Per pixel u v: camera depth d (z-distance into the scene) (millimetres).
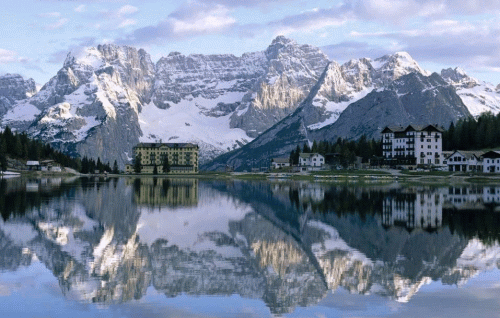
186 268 64812
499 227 94438
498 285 57000
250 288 56719
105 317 47781
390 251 74312
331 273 62656
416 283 58094
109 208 126562
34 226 93938
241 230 93375
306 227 96250
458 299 52375
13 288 55312
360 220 104875
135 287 56531
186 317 48000
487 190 186750
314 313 49156
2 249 73188
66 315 48125
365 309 49969
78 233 87438
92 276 60375
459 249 75188
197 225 99375
